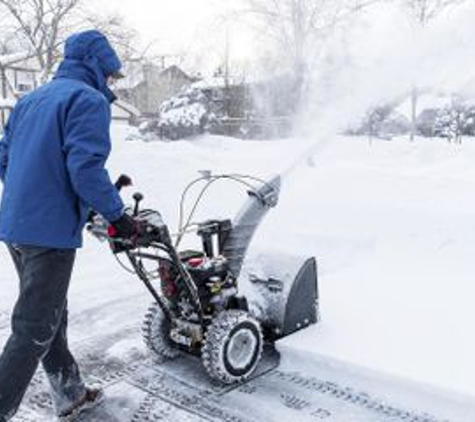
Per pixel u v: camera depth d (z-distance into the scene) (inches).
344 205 283.4
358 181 340.5
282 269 145.9
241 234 137.9
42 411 120.8
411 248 218.8
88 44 108.2
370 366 125.9
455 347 133.9
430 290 172.7
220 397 123.6
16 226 100.8
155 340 137.6
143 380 131.6
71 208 102.6
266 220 264.5
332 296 169.9
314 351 133.2
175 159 381.4
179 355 143.3
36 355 101.9
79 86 103.3
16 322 101.7
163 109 761.6
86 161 96.1
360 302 164.4
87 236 251.3
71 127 98.3
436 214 256.8
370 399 122.3
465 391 114.6
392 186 326.0
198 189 327.6
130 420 116.3
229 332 124.7
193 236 252.1
